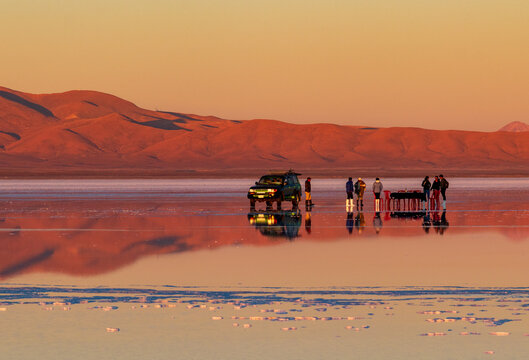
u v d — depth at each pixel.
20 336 19.50
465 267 32.38
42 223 57.72
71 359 17.30
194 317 21.77
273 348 18.22
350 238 45.12
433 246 40.69
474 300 24.36
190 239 44.81
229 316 21.92
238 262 34.19
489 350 17.94
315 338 19.16
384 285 27.56
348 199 78.25
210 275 30.20
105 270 31.72
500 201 91.62
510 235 46.84
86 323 21.00
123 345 18.56
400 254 37.06
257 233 48.69
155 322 21.11
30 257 36.19
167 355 17.64
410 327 20.34
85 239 45.03
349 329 20.14
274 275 30.16
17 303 24.03
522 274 30.28
